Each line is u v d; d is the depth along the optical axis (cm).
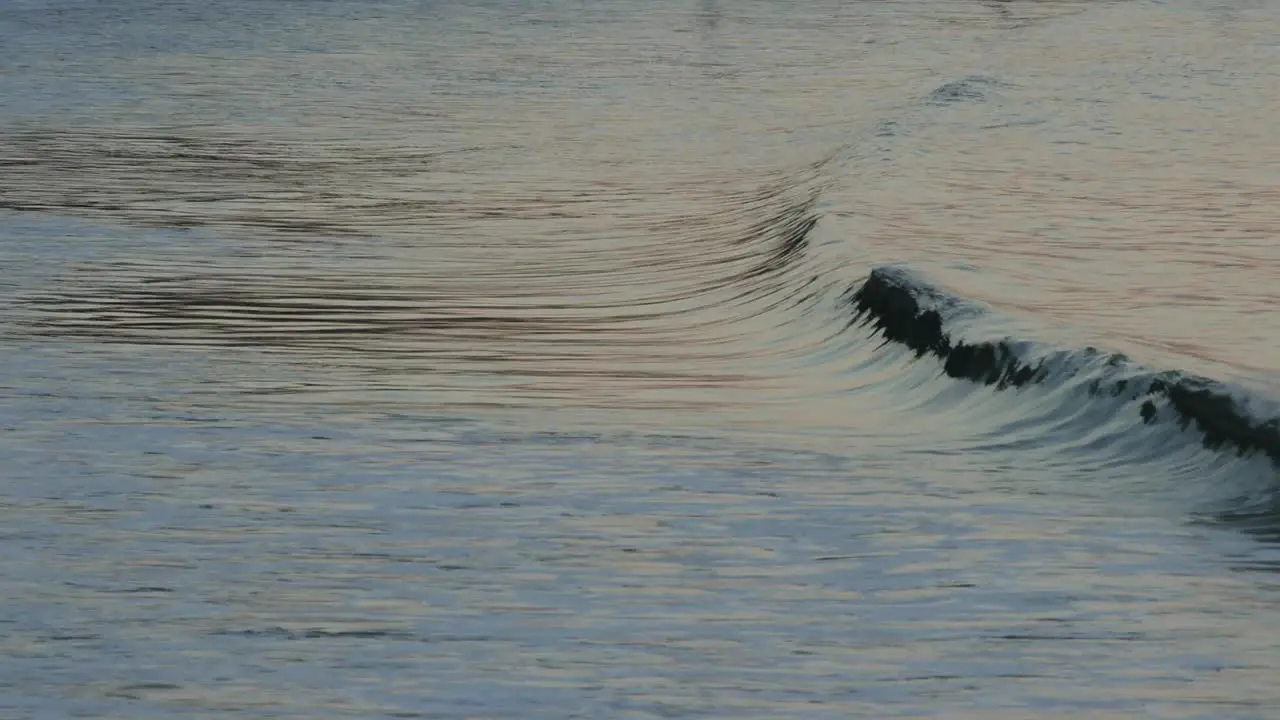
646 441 2902
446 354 3734
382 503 2489
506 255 5181
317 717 1675
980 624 1941
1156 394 2830
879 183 5522
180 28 12625
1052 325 3284
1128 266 4309
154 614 1988
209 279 4694
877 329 3653
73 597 2053
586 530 2341
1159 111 7662
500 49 11462
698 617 1966
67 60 10744
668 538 2300
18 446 2862
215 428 2995
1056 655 1838
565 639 1889
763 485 2603
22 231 5444
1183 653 1848
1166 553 2239
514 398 3266
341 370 3534
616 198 6238
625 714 1675
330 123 8225
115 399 3241
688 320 4153
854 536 2316
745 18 13725
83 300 4350
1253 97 8162
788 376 3500
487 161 7125
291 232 5534
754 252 4953
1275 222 5059
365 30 12562
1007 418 2997
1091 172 5966
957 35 12438
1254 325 3622
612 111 8725
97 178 6600
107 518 2414
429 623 1948
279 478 2642
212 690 1745
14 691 1748
